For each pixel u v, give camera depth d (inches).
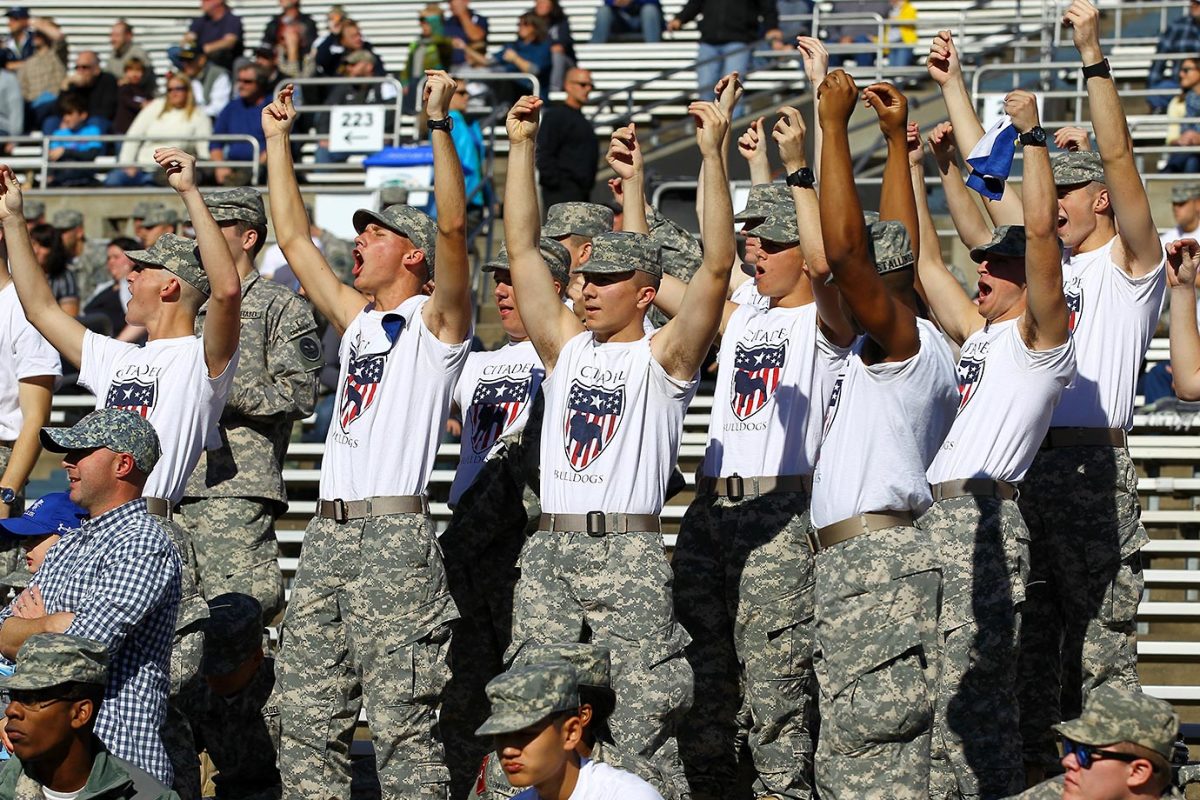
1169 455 526.9
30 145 890.7
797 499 345.1
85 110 856.3
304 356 384.2
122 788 282.5
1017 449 327.3
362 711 443.8
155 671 305.1
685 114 903.7
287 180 364.5
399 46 1044.5
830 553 296.5
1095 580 351.3
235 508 377.1
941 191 730.8
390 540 334.0
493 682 256.7
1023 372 325.7
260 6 1103.0
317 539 340.5
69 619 297.9
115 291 625.3
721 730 354.6
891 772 288.0
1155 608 468.1
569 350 332.5
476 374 383.2
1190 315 356.5
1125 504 351.6
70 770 280.7
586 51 941.2
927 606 291.3
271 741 385.1
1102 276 357.4
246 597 374.0
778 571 342.3
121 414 313.0
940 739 323.3
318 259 360.5
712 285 316.5
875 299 281.0
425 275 352.5
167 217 616.1
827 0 904.9
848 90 278.8
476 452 375.2
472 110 824.3
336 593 337.7
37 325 370.9
